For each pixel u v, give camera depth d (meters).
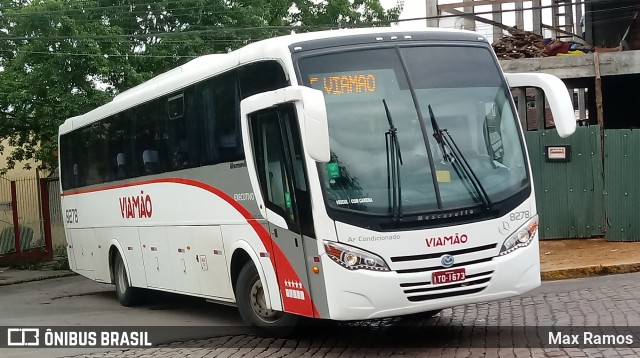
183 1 26.52
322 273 8.16
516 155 8.82
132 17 26.19
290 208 8.70
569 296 11.59
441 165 8.38
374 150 8.29
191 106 11.16
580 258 14.62
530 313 10.45
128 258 13.92
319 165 8.21
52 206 25.77
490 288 8.33
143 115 12.80
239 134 9.90
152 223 12.69
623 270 13.52
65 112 22.52
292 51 8.65
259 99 8.84
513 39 20.45
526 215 8.62
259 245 9.50
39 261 24.92
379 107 8.46
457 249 8.20
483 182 8.45
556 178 16.89
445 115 8.60
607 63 18.03
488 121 8.78
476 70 8.98
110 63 23.53
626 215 16.11
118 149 13.94
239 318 12.07
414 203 8.16
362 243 8.03
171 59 25.95
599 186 16.59
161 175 12.23
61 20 22.47
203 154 10.88
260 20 28.31
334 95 8.45
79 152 16.03
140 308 14.13
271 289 9.29
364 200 8.11
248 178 9.73
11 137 24.92
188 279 11.68
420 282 8.06
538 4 24.38
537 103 19.48
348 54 8.66
